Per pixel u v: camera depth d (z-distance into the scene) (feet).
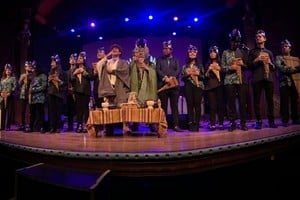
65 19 33.37
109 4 30.91
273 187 13.38
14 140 12.98
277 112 25.93
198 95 16.51
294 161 13.74
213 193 12.39
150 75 15.66
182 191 11.96
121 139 12.99
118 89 15.12
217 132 15.19
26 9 30.42
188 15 32.94
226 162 9.96
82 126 17.57
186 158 8.94
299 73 18.35
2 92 21.12
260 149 11.30
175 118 16.60
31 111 18.79
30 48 31.86
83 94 17.17
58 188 8.58
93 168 9.14
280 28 26.61
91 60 36.42
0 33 31.19
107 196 8.37
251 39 26.99
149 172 8.74
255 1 27.76
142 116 13.52
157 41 35.01
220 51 34.55
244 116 15.83
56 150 9.71
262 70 15.60
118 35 36.22
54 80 17.42
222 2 30.35
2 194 13.87
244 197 12.78
